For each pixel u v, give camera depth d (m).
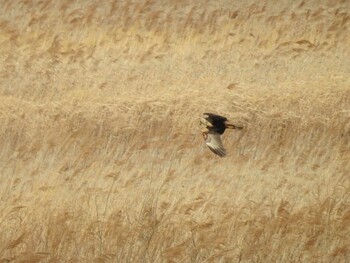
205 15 100.75
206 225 53.41
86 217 58.41
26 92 87.69
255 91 79.75
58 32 100.56
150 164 69.69
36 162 72.00
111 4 105.88
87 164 69.38
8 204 62.59
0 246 54.75
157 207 59.47
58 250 53.94
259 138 73.31
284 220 55.00
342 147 70.56
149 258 52.81
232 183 63.59
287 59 89.81
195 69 89.19
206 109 76.56
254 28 97.81
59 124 77.56
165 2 104.75
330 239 53.62
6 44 97.12
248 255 51.59
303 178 64.69
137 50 94.44
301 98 76.62
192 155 70.50
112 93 84.81
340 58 90.12
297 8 101.88
